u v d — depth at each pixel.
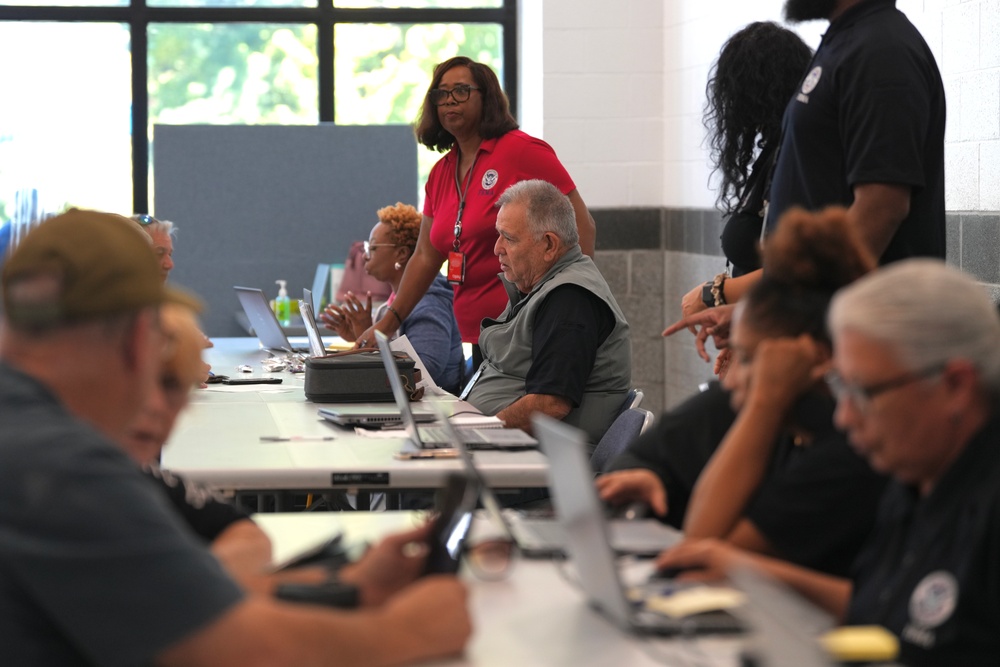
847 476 1.85
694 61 7.18
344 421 3.46
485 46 8.57
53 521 1.18
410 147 8.08
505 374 4.04
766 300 1.99
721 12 6.73
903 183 2.96
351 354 4.18
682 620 1.59
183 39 8.40
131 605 1.18
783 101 3.80
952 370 1.42
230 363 5.42
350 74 8.54
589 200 7.74
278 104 8.51
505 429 3.39
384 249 5.77
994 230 4.26
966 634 1.40
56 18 8.24
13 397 1.26
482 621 1.66
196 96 8.44
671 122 7.58
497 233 5.12
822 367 1.96
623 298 7.80
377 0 8.49
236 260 7.98
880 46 3.01
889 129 2.96
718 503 1.93
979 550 1.40
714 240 6.86
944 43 4.57
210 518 2.14
